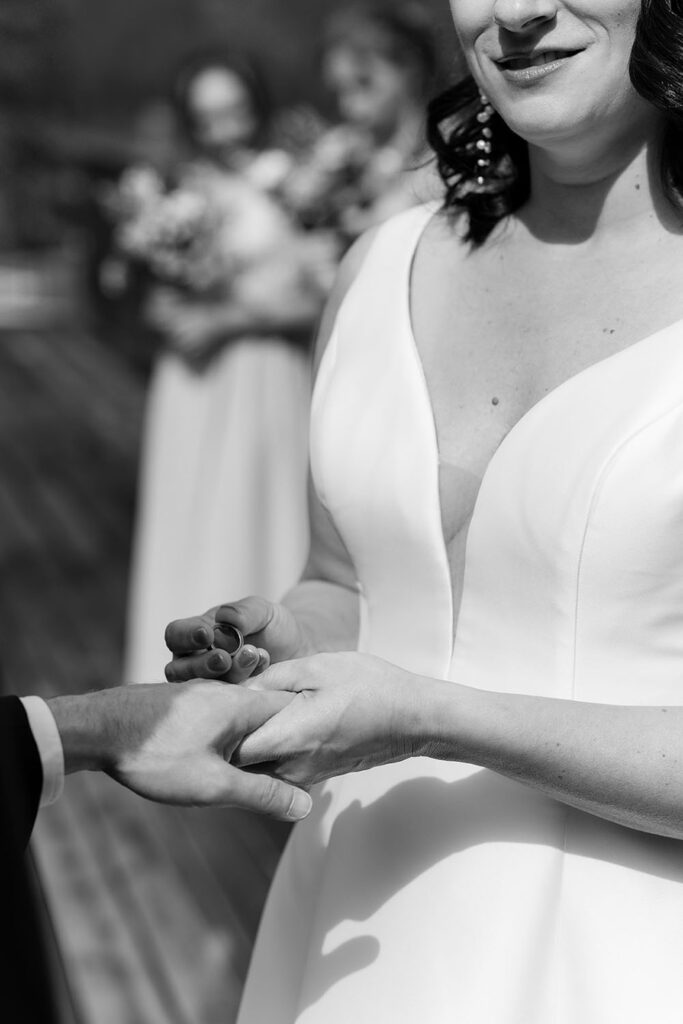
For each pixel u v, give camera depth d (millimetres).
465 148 2035
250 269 5484
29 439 11203
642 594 1690
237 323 5477
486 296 1964
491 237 1991
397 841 1837
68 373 13883
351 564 2156
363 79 5402
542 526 1729
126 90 16547
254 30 14164
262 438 5520
